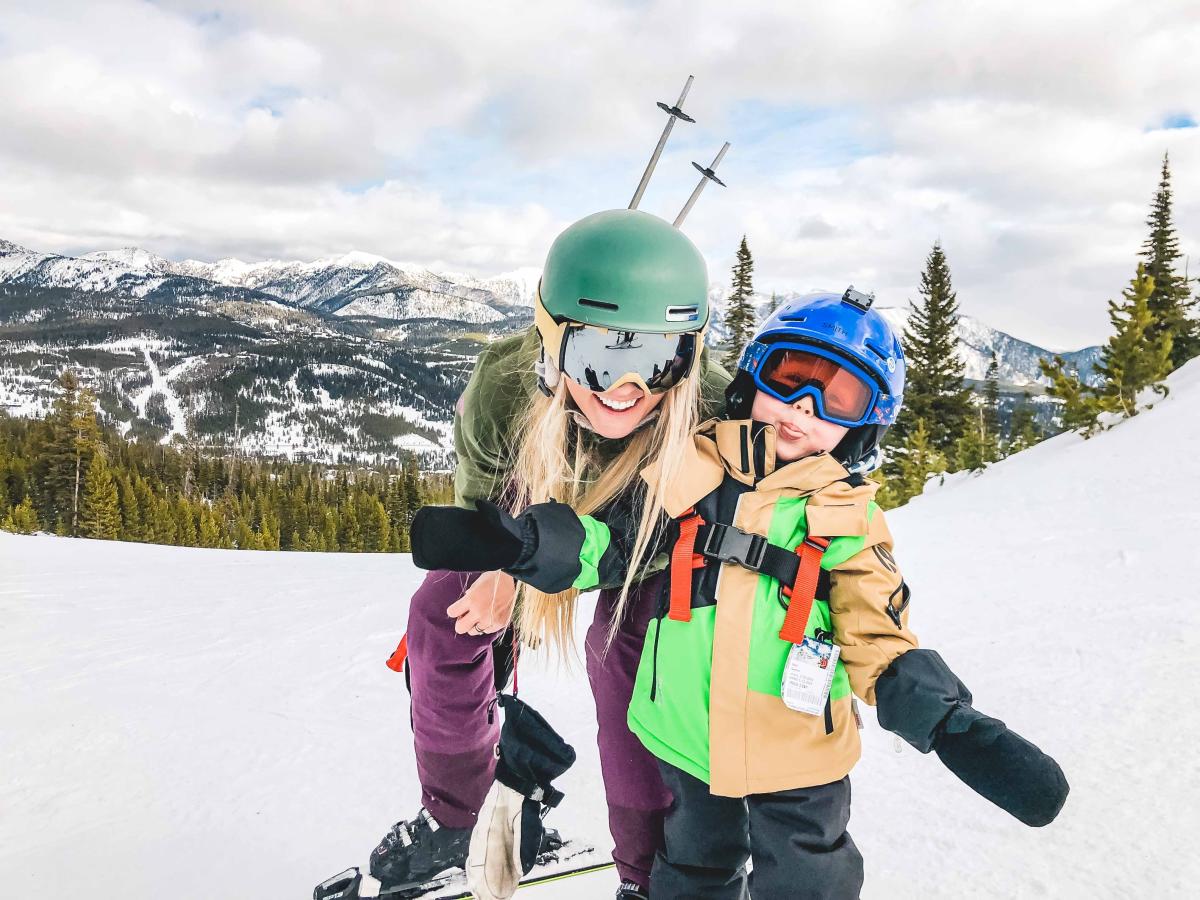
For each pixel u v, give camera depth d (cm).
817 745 149
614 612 188
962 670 334
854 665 143
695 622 154
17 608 686
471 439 194
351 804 293
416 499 7338
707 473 159
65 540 1402
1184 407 1062
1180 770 231
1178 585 405
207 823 281
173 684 452
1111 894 184
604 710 188
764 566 150
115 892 235
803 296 173
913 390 3372
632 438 164
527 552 127
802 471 155
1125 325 1240
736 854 160
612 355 148
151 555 1215
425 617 201
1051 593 429
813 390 159
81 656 519
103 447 7894
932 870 204
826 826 150
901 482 2222
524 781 168
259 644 538
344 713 394
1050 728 270
